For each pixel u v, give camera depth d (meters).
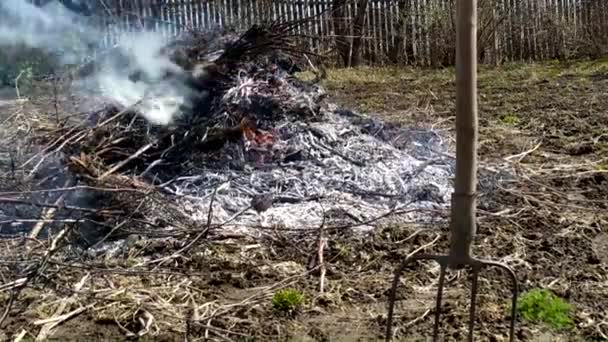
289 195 5.69
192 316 4.15
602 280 4.54
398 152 6.52
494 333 3.90
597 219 5.52
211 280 4.57
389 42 14.55
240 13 13.34
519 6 14.88
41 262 4.48
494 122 8.91
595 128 8.40
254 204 5.43
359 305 4.29
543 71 13.33
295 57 7.57
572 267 4.72
